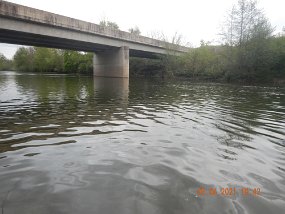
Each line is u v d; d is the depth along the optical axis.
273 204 3.31
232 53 38.44
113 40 44.44
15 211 3.06
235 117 9.52
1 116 8.97
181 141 6.13
